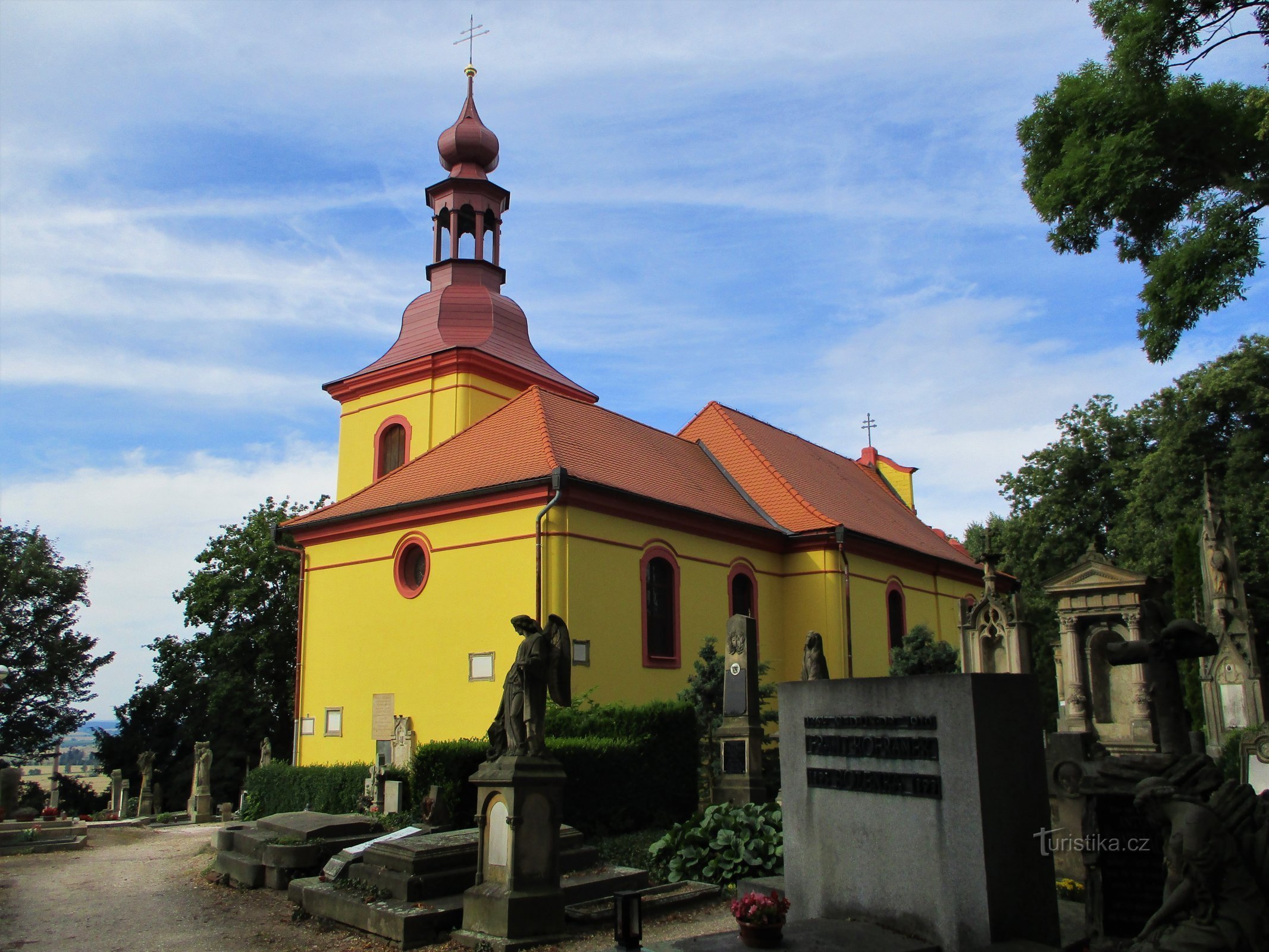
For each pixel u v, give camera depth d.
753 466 30.19
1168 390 38.59
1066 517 43.91
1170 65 14.99
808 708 8.16
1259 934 5.79
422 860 10.81
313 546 25.19
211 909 12.21
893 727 7.36
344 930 10.63
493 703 20.48
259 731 38.00
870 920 7.39
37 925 11.62
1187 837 5.97
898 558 31.00
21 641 40.16
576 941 9.73
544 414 24.34
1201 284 14.35
